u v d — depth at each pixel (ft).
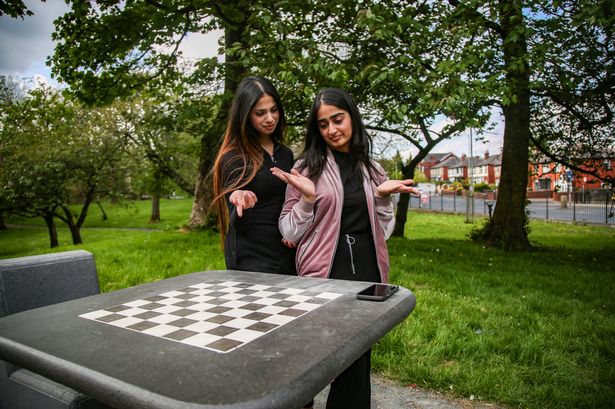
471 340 11.02
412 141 41.37
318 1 26.84
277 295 5.18
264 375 2.97
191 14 28.53
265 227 7.32
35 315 4.56
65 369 3.24
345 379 6.07
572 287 18.80
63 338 3.83
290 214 6.85
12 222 115.44
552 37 27.71
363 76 21.80
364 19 21.08
